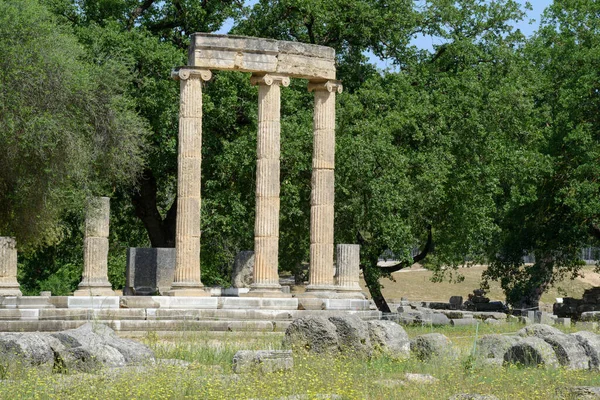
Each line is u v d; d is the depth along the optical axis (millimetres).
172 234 57031
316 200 44094
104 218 44406
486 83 55188
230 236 52500
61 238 53094
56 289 70812
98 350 22875
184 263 41750
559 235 62906
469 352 27453
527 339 25766
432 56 58469
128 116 45688
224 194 50719
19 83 40625
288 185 50000
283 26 55312
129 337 35031
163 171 53375
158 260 45750
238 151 49750
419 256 60125
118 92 47906
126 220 61281
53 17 44531
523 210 62969
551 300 86500
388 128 50875
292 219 52906
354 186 50156
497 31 58812
